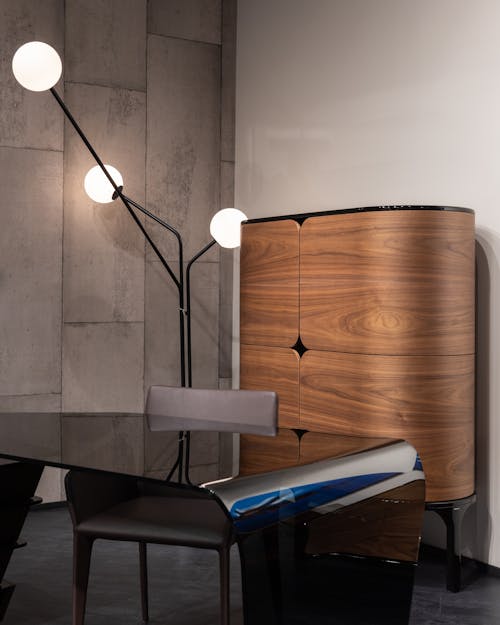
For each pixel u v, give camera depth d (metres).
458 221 3.48
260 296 4.11
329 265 3.71
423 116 3.97
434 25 3.90
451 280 3.47
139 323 5.00
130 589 3.34
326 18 4.53
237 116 5.28
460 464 3.51
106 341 4.90
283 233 3.96
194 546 2.41
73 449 2.35
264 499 1.94
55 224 4.72
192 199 5.18
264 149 5.04
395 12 4.10
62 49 4.72
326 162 4.55
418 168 4.00
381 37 4.18
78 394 4.81
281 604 1.97
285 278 3.95
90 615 3.06
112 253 4.91
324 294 3.74
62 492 4.77
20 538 4.09
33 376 4.68
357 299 3.58
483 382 3.71
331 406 3.71
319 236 3.76
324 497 2.09
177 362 5.14
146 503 2.68
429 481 3.45
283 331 3.97
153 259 5.04
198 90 5.18
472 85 3.73
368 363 3.54
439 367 3.46
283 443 2.45
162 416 3.02
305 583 2.03
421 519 2.41
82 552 2.52
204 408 3.07
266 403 2.98
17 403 4.63
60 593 3.31
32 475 2.85
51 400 4.73
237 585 3.39
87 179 4.47
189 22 5.14
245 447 2.39
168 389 3.14
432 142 3.92
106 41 4.86
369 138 4.27
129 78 4.94
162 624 2.97
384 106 4.18
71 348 4.79
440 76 3.88
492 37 3.64
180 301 4.70
